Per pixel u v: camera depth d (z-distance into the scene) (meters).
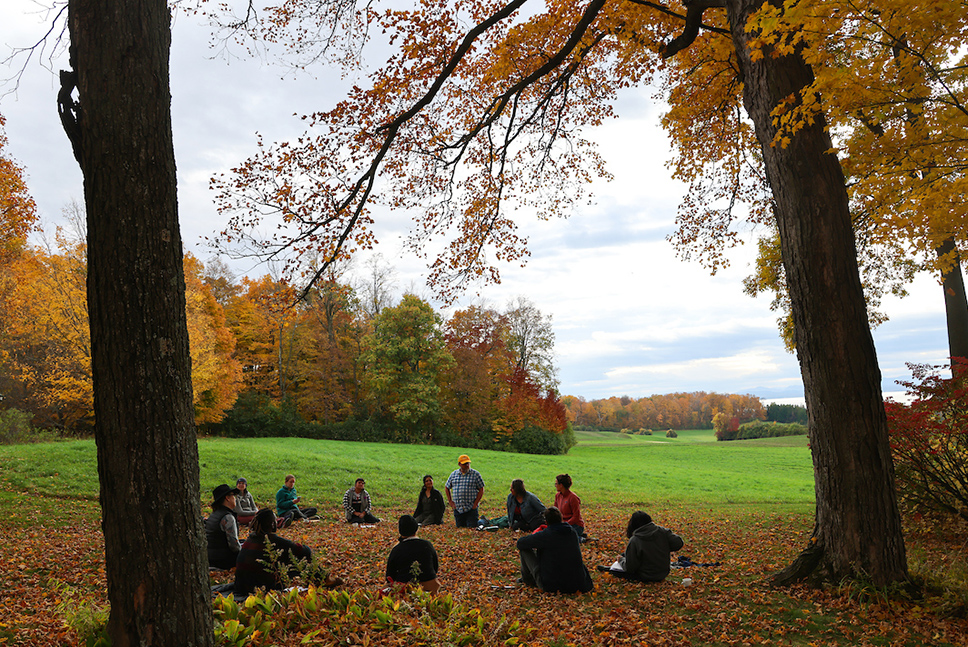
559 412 54.31
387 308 50.84
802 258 6.40
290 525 13.13
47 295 27.73
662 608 5.80
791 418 105.75
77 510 13.46
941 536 8.45
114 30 3.48
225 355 40.66
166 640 3.12
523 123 11.09
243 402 47.84
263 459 22.36
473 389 52.53
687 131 12.40
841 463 6.02
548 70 9.30
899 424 8.55
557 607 5.89
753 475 32.69
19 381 34.16
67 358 30.03
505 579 7.32
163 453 3.24
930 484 8.80
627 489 24.41
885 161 6.09
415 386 48.03
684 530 11.80
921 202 6.21
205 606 3.34
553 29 10.08
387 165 10.47
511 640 4.29
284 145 8.98
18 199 16.25
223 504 7.77
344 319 53.88
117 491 3.17
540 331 56.56
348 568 7.91
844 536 5.95
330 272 9.77
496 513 17.02
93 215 3.35
